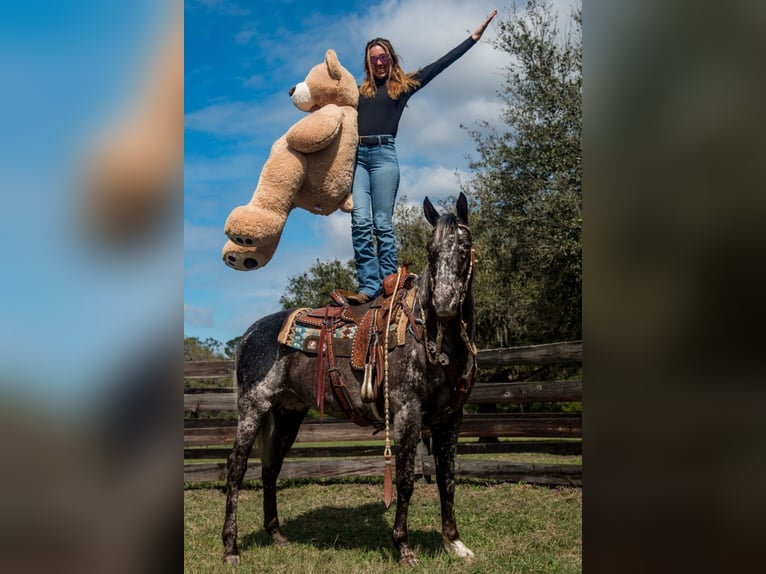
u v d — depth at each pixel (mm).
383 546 4344
